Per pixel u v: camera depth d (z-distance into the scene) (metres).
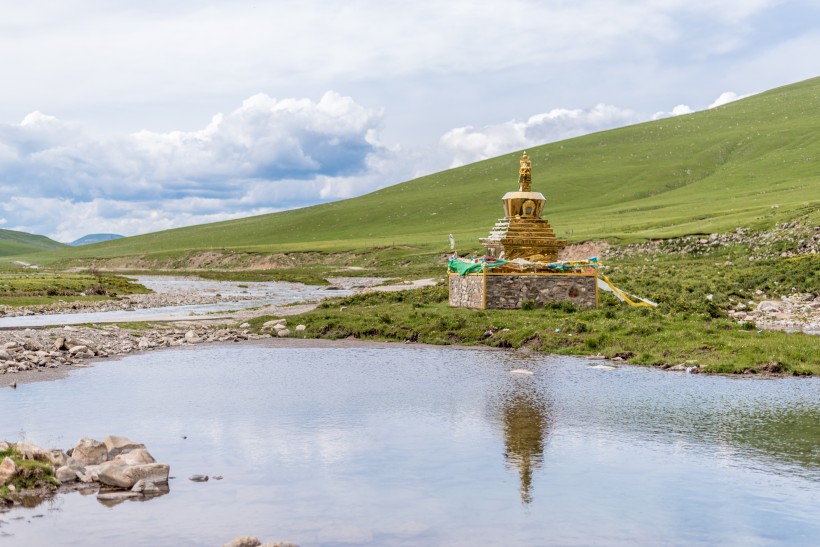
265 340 50.69
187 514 18.75
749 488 20.20
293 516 18.61
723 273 75.19
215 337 50.94
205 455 23.45
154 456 23.31
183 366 39.84
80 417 28.06
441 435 25.42
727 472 21.47
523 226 55.38
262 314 66.62
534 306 52.38
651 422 26.84
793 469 21.66
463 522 18.19
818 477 20.98
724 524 17.94
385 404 30.02
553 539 17.22
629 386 33.22
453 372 37.09
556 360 40.41
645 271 84.44
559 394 31.62
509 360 40.53
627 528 17.77
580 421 27.06
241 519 18.41
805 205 113.50
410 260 165.00
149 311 77.12
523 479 21.05
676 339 41.56
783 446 23.84
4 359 40.41
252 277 163.75
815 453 23.14
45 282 101.25
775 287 66.12
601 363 39.28
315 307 69.06
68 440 24.81
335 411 28.89
